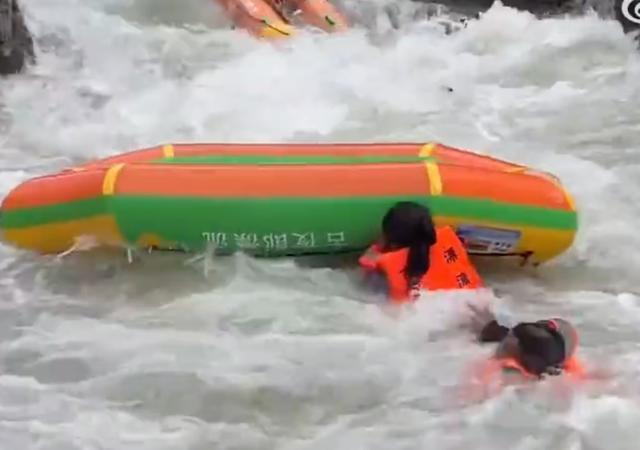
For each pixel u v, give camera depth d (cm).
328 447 716
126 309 886
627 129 1278
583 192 1101
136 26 1627
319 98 1356
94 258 955
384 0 1753
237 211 904
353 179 913
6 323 870
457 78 1439
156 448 716
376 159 954
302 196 908
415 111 1323
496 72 1465
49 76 1445
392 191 909
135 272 934
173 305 888
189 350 824
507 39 1576
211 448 717
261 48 1523
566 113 1330
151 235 916
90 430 736
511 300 906
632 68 1483
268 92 1378
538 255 941
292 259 941
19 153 1209
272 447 718
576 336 791
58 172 1049
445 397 765
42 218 934
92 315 879
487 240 920
